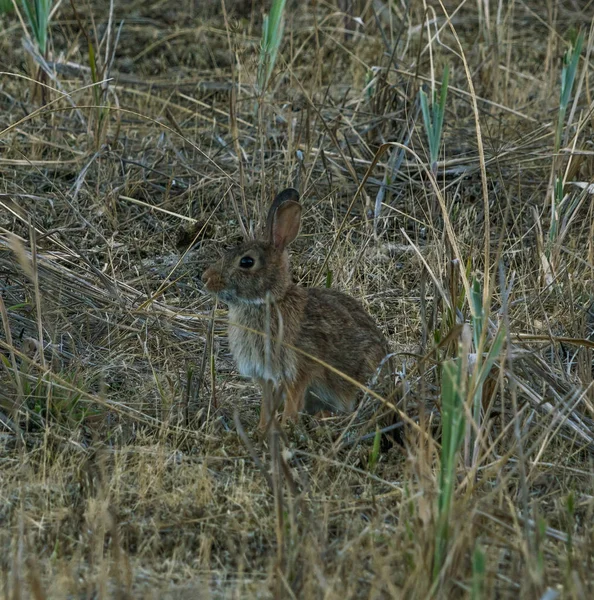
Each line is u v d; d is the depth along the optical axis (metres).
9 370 9.43
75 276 11.29
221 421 9.34
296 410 9.34
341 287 11.79
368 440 8.99
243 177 12.60
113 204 13.12
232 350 9.58
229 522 7.70
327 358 9.42
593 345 8.96
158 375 10.07
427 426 8.91
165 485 8.24
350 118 15.08
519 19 20.22
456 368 7.59
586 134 13.80
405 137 14.43
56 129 14.52
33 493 7.97
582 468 8.62
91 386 9.90
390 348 10.53
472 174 13.94
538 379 9.54
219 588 6.93
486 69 16.66
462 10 20.28
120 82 16.72
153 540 7.45
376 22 17.73
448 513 6.78
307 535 7.24
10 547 7.24
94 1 20.28
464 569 6.84
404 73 14.53
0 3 16.05
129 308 11.12
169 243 12.85
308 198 13.41
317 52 15.77
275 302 9.09
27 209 12.71
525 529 7.05
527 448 8.81
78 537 7.48
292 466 8.64
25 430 9.02
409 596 6.52
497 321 10.06
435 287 10.06
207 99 16.30
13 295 11.02
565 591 6.62
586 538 7.30
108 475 8.23
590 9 20.73
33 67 15.50
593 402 9.22
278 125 14.90
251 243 9.30
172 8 20.33
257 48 15.40
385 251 12.45
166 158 14.21
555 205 12.02
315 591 6.58
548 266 11.38
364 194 13.09
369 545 7.28
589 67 17.14
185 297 11.84
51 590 6.48
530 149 14.03
